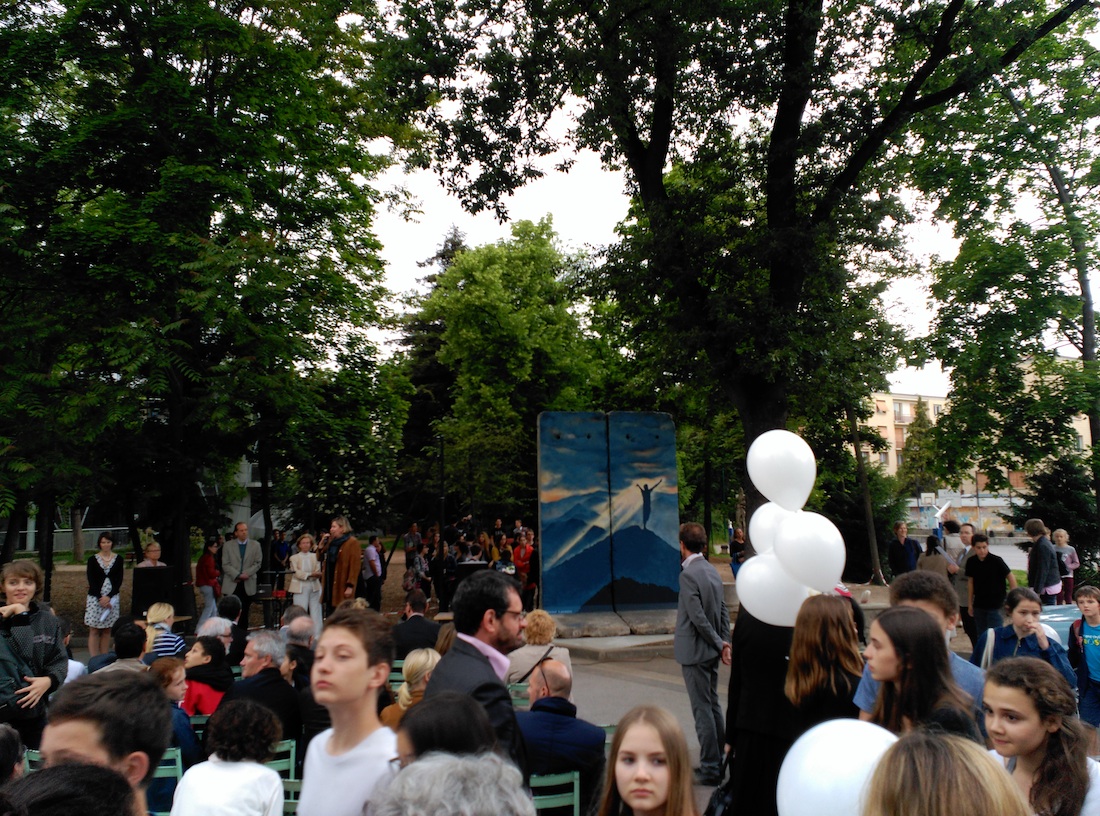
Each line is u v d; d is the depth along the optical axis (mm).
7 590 5824
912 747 1695
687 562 7238
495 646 3605
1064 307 20094
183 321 15258
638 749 2576
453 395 41688
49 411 14992
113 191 17203
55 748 2279
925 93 17609
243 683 5367
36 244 16281
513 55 15531
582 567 17062
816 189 17219
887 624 3480
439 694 2607
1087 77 19531
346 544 14836
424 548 23953
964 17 15008
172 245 16031
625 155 17922
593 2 15102
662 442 17828
